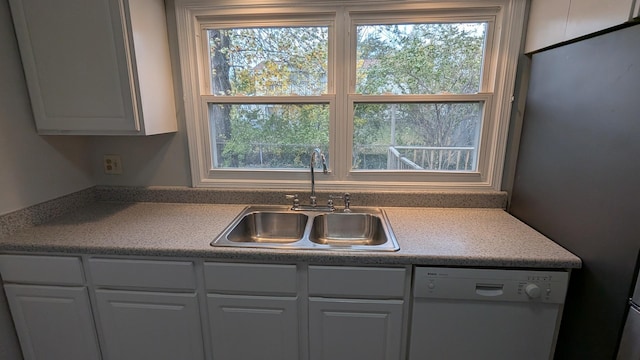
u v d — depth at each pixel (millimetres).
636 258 1001
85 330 1497
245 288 1377
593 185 1164
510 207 1781
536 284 1256
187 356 1504
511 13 1577
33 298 1470
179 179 1938
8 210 1479
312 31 1716
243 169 1913
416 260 1282
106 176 1944
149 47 1556
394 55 1713
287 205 1893
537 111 1519
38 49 1463
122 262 1388
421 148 1826
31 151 1571
